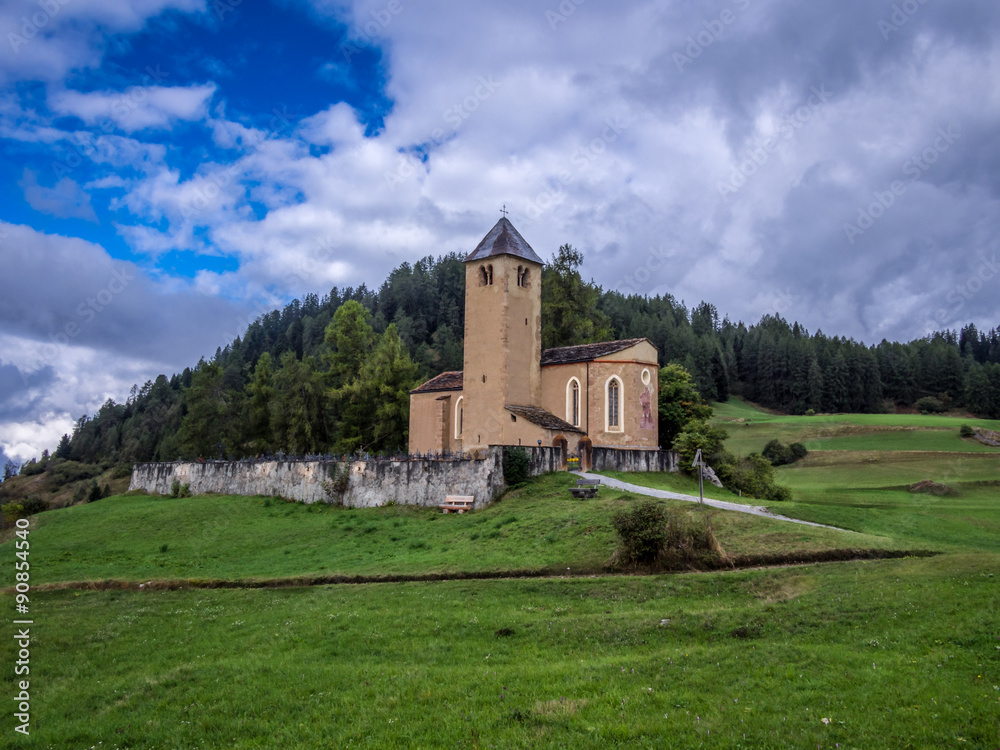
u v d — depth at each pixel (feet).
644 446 190.70
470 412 193.67
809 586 78.59
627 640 69.31
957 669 52.06
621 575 92.22
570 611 80.38
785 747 43.96
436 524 139.33
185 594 108.27
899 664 54.24
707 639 67.05
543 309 281.13
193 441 281.74
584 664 63.05
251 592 104.99
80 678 74.08
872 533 112.47
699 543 94.07
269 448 273.13
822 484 233.76
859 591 73.10
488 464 150.00
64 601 108.37
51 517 202.18
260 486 201.05
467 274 199.62
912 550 94.07
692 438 189.47
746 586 82.38
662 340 537.24
